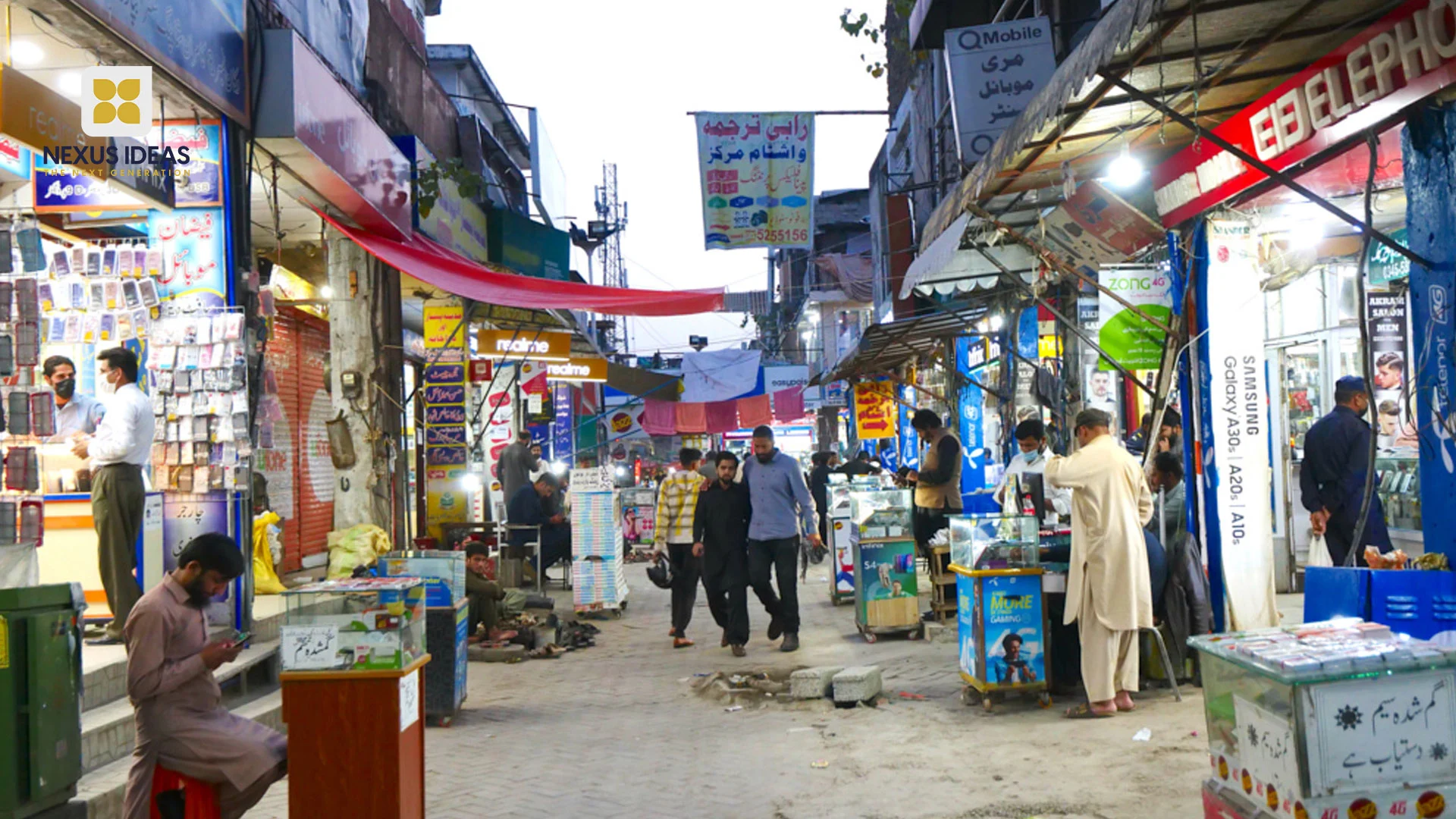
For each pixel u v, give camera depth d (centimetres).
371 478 1220
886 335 1520
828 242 4097
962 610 734
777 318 5453
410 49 1466
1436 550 511
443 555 783
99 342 813
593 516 1364
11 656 427
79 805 460
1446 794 303
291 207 1070
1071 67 561
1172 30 537
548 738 714
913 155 2262
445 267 1084
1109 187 837
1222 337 754
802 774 584
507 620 1159
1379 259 902
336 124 958
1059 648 725
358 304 1231
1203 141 716
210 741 446
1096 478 657
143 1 670
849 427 3094
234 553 468
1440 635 390
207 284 826
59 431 780
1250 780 329
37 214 813
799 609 1349
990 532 704
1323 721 301
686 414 2577
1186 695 691
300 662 442
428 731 749
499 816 533
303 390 1371
